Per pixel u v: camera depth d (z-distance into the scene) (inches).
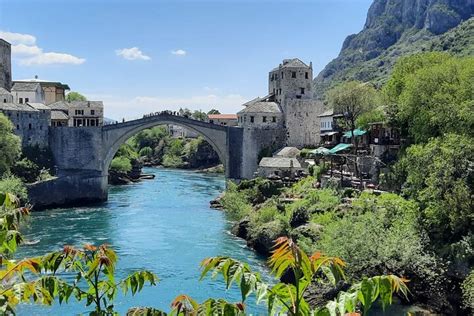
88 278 372.2
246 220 2353.6
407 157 1803.6
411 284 1344.7
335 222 1680.6
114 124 3693.4
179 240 2253.9
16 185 2716.5
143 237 2317.9
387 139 2507.4
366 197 1881.2
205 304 330.0
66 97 6953.7
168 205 3336.6
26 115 3577.8
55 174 3622.0
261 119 3983.8
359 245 1365.7
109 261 364.5
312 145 3924.7
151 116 3762.3
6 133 2938.0
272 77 4335.6
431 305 1305.4
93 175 3543.3
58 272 1567.4
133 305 1401.3
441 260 1362.0
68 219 2810.0
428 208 1437.0
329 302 318.0
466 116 1674.5
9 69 4859.7
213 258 333.4
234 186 3174.2
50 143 3705.7
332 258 335.3
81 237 2311.8
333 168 2822.3
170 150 7367.1
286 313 350.0
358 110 3120.1
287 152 3590.1
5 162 2913.4
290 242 328.8
